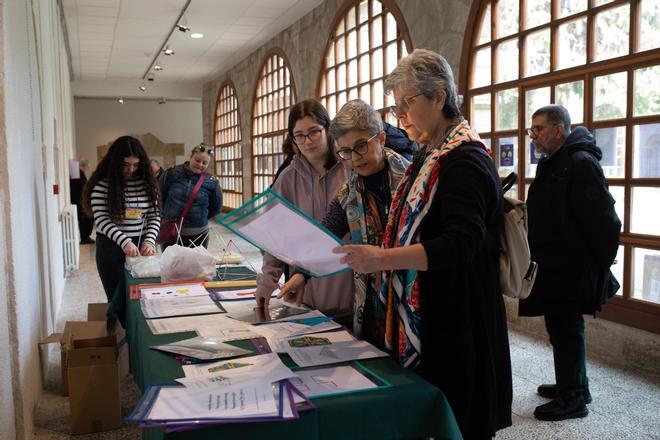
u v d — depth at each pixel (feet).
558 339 8.96
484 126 15.76
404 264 4.06
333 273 5.15
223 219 4.51
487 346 4.62
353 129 5.29
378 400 3.98
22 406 7.39
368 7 22.75
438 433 4.14
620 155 11.57
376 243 5.57
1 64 6.82
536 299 8.87
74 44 34.40
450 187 4.27
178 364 4.66
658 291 10.93
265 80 36.83
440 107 4.66
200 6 27.25
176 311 6.51
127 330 9.39
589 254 8.52
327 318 6.14
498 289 4.78
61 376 10.29
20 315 7.54
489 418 4.61
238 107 42.32
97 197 10.95
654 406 9.24
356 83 24.41
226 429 3.51
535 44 13.82
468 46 15.98
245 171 41.83
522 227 4.79
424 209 4.48
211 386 4.05
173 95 51.21
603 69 11.75
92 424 8.53
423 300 4.61
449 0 16.80
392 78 4.75
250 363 4.56
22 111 8.85
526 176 14.14
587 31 12.25
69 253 22.57
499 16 15.05
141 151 11.12
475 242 4.08
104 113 58.70
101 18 28.60
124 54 37.86
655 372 10.61
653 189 10.91
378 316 5.39
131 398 9.66
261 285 6.42
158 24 30.12
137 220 11.24
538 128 9.02
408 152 6.48
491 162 4.49
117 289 9.99
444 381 4.55
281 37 32.63
